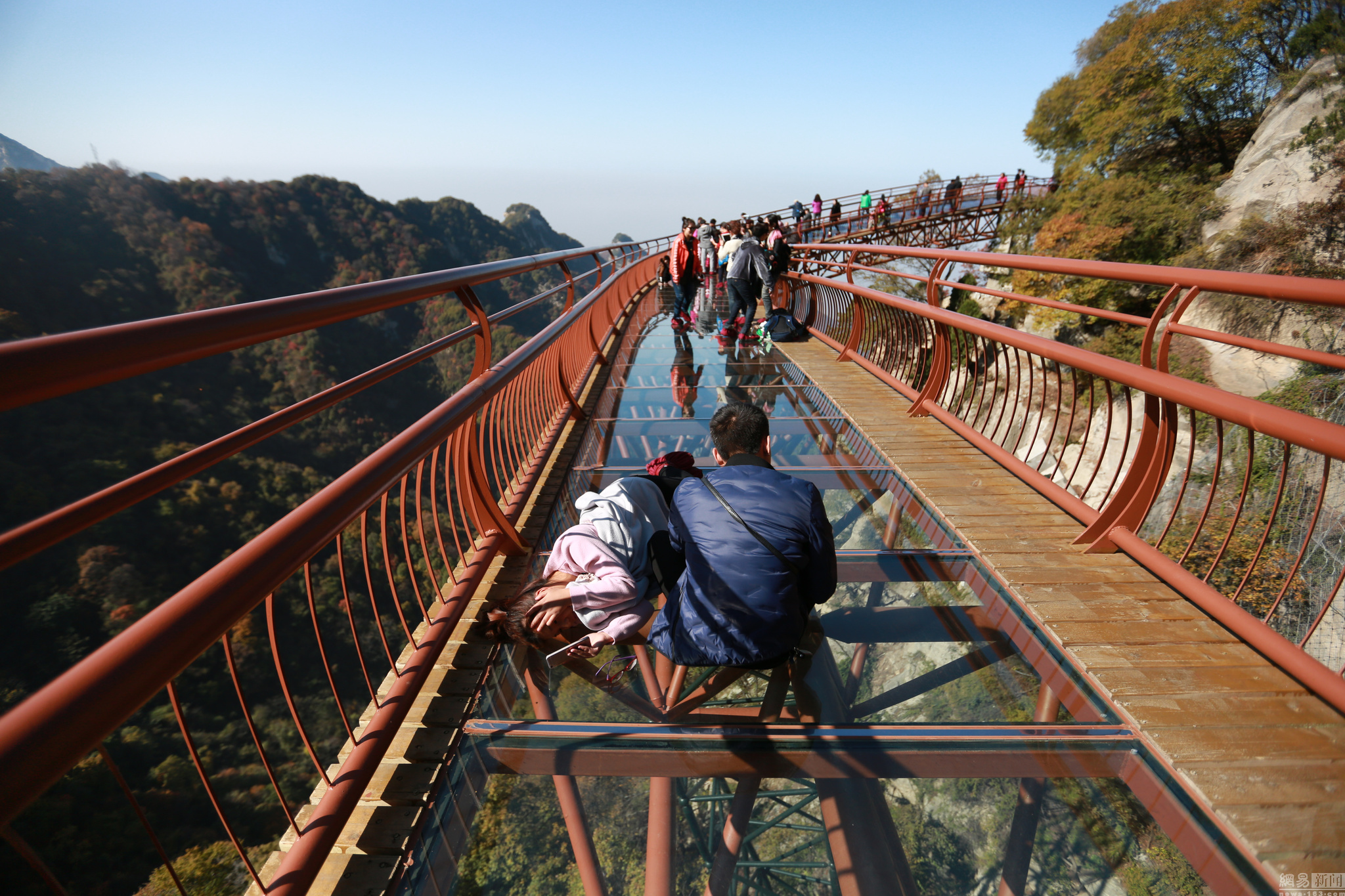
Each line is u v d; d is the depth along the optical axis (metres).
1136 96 25.95
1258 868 1.45
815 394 5.68
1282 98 21.56
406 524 2.04
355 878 1.49
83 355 0.81
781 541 1.94
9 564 0.73
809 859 1.51
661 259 13.31
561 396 4.89
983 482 3.65
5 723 0.57
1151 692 1.96
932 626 2.37
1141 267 2.51
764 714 1.94
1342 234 17.00
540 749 1.83
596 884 1.48
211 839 18.52
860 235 31.61
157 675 0.72
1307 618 7.88
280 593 29.81
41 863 0.60
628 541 2.27
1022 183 32.81
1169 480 12.38
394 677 1.89
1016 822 1.58
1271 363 16.17
